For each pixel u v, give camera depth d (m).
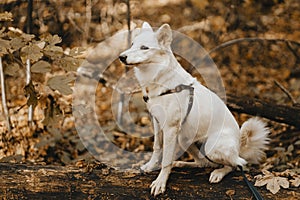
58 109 4.39
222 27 6.21
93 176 3.82
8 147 5.06
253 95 5.75
